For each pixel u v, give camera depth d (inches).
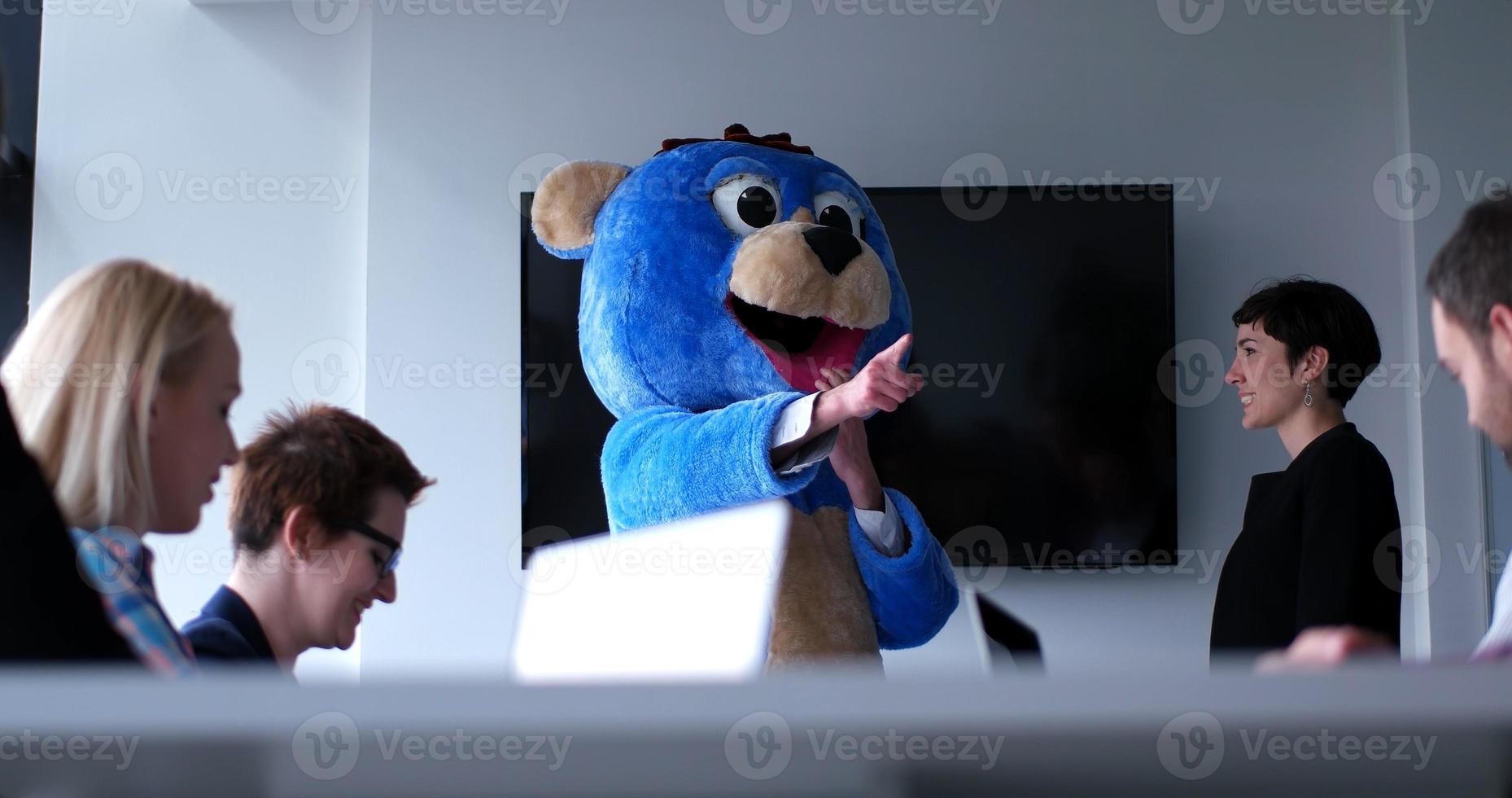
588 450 117.6
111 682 10.2
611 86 123.2
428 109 123.0
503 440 120.1
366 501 54.2
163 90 125.9
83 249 124.3
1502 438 38.5
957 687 10.5
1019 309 117.5
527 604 39.2
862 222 86.1
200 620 48.6
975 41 122.5
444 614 118.1
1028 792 11.4
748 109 122.6
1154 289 117.0
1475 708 10.2
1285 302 76.1
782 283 74.8
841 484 79.0
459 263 121.7
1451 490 115.6
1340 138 120.7
